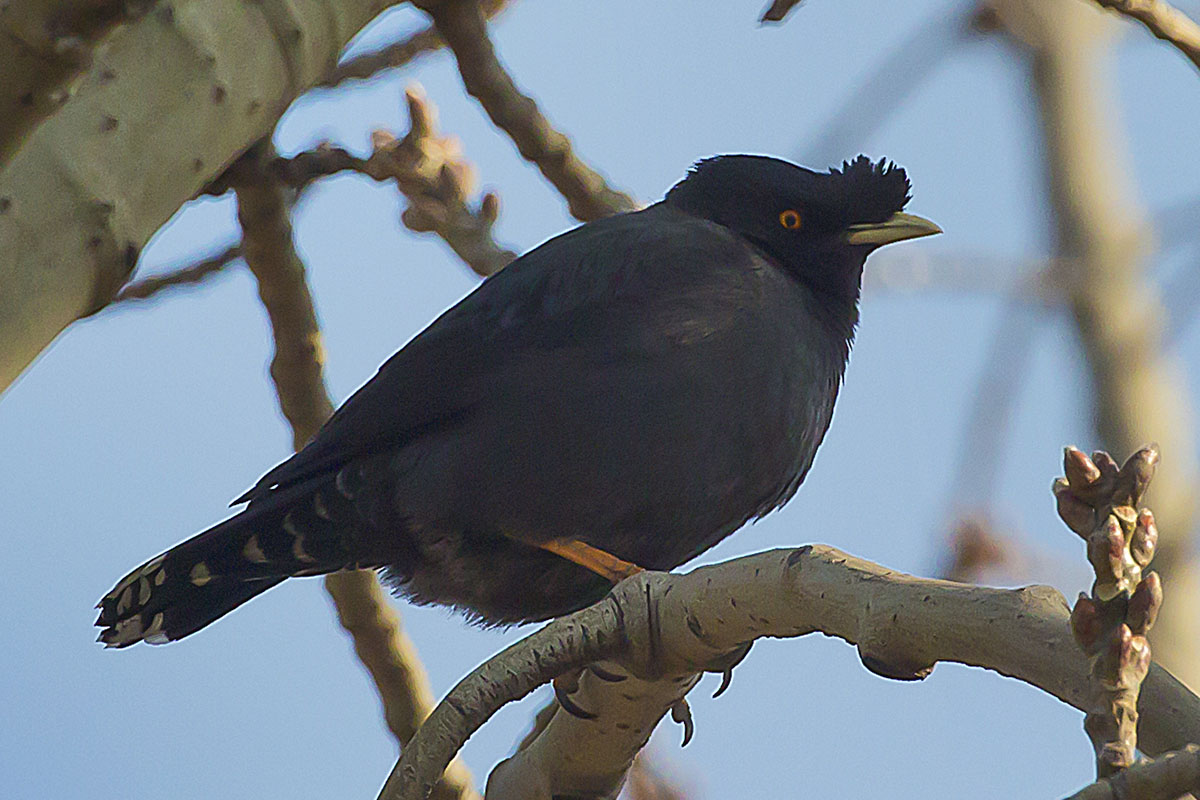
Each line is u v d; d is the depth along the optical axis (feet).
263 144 32.78
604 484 33.45
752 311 34.50
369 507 33.91
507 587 34.91
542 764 28.30
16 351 20.70
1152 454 15.12
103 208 21.59
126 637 34.12
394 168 39.01
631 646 23.22
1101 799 13.70
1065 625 16.89
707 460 33.96
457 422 34.01
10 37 17.53
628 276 34.40
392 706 35.14
